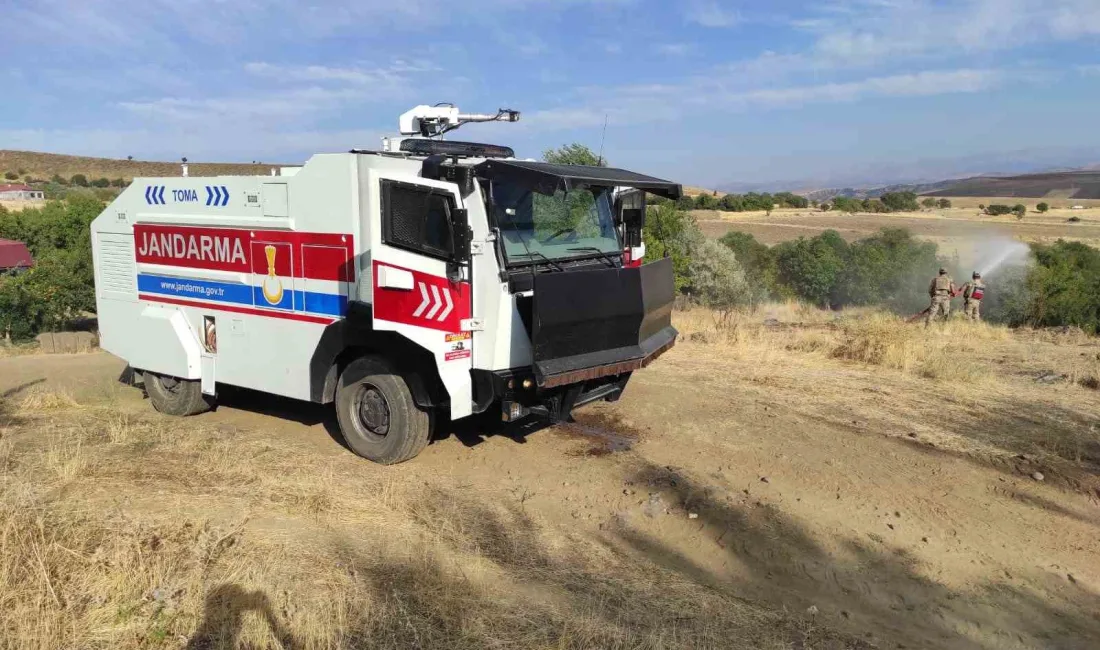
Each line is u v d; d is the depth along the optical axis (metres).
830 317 18.41
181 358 7.54
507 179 5.57
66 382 10.05
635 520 5.65
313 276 6.52
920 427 7.82
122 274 8.12
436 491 5.90
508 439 7.22
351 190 6.15
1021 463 6.83
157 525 4.52
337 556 4.43
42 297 16.31
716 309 21.75
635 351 6.47
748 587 4.90
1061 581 5.17
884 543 5.48
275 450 6.72
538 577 4.54
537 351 5.63
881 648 4.18
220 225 7.11
